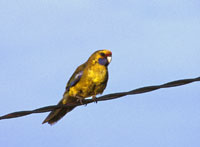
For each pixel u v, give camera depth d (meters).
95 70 12.78
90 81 12.81
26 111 9.49
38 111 9.94
